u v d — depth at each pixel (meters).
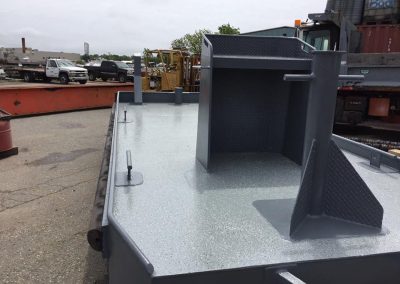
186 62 14.89
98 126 10.08
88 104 13.47
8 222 3.91
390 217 1.73
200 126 2.44
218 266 1.29
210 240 1.46
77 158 6.63
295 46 2.67
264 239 1.48
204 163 2.36
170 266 1.28
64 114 12.22
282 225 1.61
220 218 1.65
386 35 8.08
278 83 2.60
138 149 2.77
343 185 1.64
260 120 2.72
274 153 2.75
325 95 1.56
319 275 1.36
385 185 2.18
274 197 1.91
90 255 3.23
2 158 6.59
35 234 3.63
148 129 3.52
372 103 7.76
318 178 1.64
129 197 1.86
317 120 1.59
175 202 1.81
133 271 1.31
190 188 2.00
